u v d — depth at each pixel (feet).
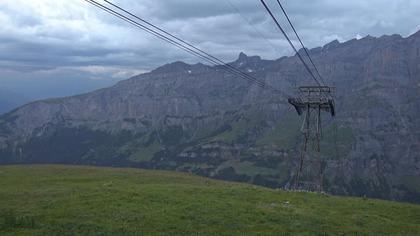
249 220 122.31
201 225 113.60
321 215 138.92
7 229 100.83
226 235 107.04
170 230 107.45
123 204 131.64
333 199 174.50
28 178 215.92
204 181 240.94
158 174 264.52
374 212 153.99
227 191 170.50
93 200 136.26
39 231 99.81
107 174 246.88
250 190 180.14
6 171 255.50
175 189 167.84
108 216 116.47
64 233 99.60
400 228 133.59
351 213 148.56
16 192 155.02
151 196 146.51
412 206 171.83
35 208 124.57
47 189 164.76
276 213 132.98
